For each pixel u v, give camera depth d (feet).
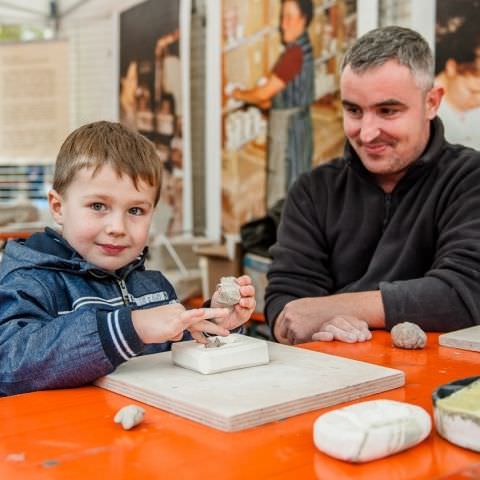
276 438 2.23
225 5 10.60
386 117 5.58
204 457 2.06
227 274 10.51
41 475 1.93
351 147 6.02
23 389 3.03
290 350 3.43
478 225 5.26
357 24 8.34
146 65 13.05
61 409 2.62
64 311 3.73
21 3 16.12
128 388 2.79
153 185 3.98
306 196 6.32
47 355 2.96
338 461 2.02
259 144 10.09
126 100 13.85
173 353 3.12
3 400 2.77
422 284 4.77
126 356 2.97
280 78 9.60
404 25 7.79
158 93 12.66
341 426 2.06
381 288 4.77
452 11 7.25
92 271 3.91
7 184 15.98
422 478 1.90
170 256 11.50
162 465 2.00
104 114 14.69
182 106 11.87
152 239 11.66
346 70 5.64
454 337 3.91
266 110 9.92
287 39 9.43
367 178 6.04
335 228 6.12
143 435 2.27
